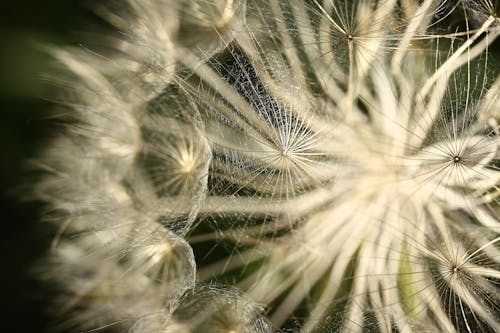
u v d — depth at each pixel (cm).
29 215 21
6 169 21
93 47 19
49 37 20
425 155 17
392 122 18
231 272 17
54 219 18
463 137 17
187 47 18
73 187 18
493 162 17
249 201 17
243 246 17
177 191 16
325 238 17
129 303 17
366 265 17
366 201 18
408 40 18
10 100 20
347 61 18
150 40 18
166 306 17
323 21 18
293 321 17
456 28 18
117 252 17
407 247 17
